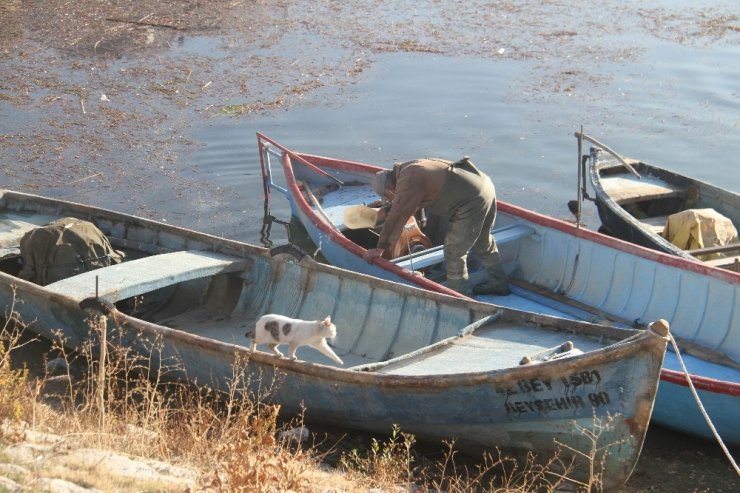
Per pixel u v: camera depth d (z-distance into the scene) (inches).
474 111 606.2
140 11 816.3
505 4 832.9
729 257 381.7
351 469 261.0
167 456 235.3
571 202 484.1
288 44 735.1
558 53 705.0
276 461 237.5
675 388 296.2
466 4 834.8
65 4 833.5
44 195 503.5
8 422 228.1
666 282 355.3
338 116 602.2
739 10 794.2
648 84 642.2
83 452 214.7
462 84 650.2
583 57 695.7
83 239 369.7
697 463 297.9
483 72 670.5
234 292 379.2
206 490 202.2
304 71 677.9
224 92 642.2
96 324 315.9
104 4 834.8
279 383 293.1
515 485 265.9
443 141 565.9
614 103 613.6
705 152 544.4
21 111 609.0
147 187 518.0
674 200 449.4
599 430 252.1
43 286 350.0
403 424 283.4
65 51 718.5
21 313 350.9
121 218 407.5
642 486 283.9
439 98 627.2
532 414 259.9
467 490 264.1
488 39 739.4
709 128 573.9
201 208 499.2
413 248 396.8
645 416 244.7
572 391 250.2
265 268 371.9
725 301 337.4
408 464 265.6
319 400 289.9
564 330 289.1
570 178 522.9
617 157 408.2
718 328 337.7
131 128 588.4
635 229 402.3
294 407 298.7
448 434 280.4
